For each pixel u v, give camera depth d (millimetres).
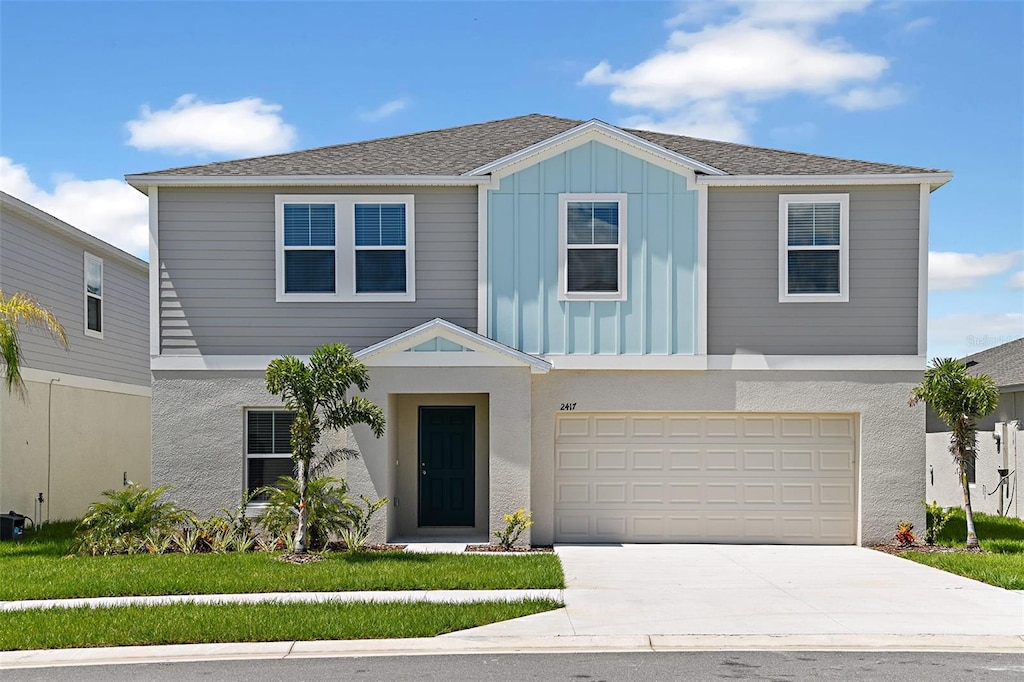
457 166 17297
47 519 20484
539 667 8742
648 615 10742
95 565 13680
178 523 15898
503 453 16078
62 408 21266
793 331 16734
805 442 17047
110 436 23844
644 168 16812
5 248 18891
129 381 25109
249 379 16797
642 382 16797
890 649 9430
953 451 15898
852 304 16734
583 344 16750
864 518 16656
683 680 8289
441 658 9109
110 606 10969
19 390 19250
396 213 16938
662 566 14250
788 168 17109
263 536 16062
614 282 16812
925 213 16734
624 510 17047
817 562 14727
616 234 16797
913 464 16609
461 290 16891
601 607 11148
